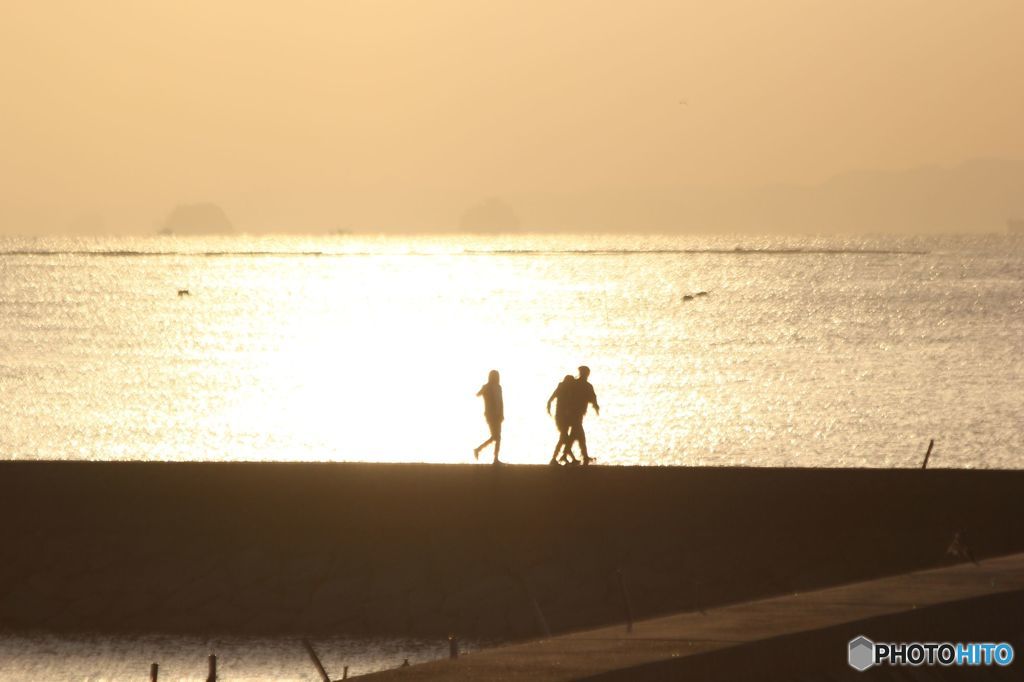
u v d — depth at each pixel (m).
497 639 81.44
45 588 87.56
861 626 35.47
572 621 82.19
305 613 84.50
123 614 85.44
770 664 33.53
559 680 29.98
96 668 77.12
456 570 86.25
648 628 35.28
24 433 192.88
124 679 75.06
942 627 37.41
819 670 34.56
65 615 85.50
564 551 86.50
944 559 73.56
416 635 82.19
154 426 199.75
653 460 165.00
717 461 165.00
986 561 45.31
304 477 90.50
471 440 182.38
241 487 90.94
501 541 87.69
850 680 34.72
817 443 179.62
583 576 84.81
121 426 199.88
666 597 83.12
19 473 92.00
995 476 85.12
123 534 90.88
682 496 87.56
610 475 88.31
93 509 91.69
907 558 83.75
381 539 89.00
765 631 34.47
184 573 87.94
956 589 39.75
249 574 87.50
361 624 83.44
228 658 78.50
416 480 89.44
